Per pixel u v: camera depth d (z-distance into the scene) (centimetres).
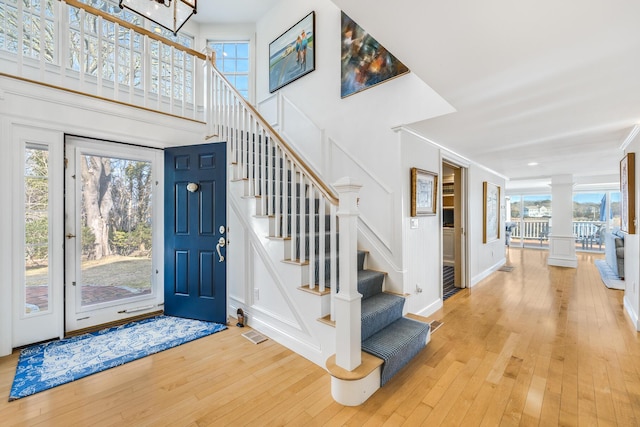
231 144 322
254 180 295
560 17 137
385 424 158
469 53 171
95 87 365
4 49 305
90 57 367
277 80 443
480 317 317
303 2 402
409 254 295
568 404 173
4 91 233
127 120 304
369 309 237
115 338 263
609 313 326
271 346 249
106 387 190
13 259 238
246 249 295
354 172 325
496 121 272
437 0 128
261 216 274
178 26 249
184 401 177
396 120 285
